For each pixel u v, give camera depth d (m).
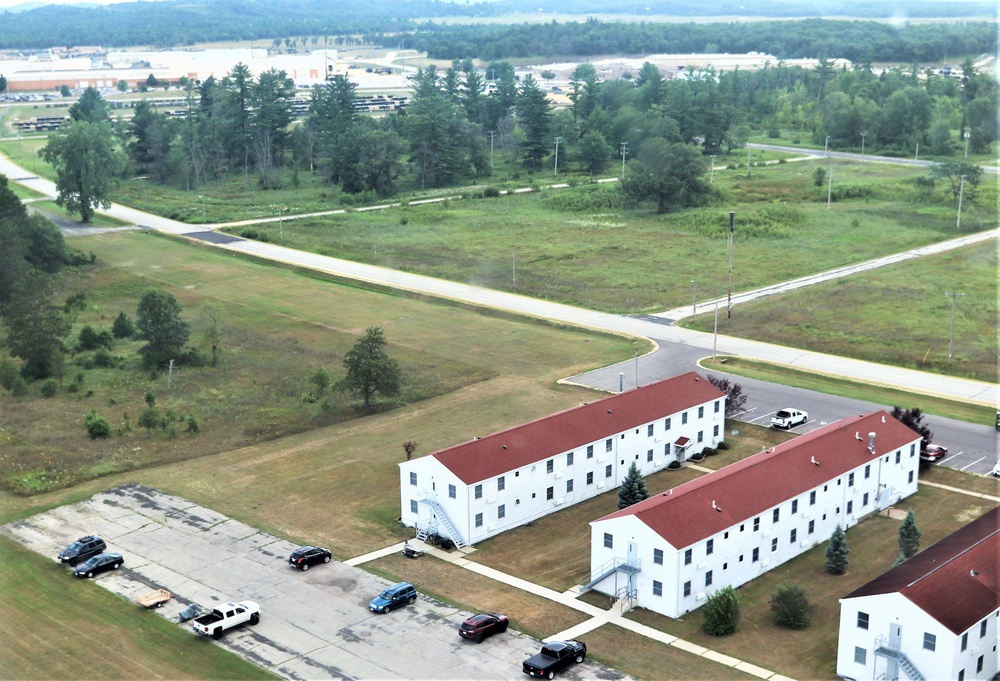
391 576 76.62
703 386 101.94
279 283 176.25
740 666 64.31
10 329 129.50
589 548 81.19
